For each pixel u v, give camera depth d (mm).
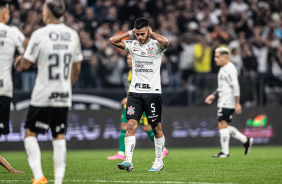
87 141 47938
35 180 18703
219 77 37688
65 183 21109
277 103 52625
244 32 65188
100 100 49469
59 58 18172
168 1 63188
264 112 51625
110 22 57844
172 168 27812
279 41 67750
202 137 50500
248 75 53562
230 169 27156
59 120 18438
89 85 52344
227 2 68250
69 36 18516
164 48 24719
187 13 62906
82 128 47906
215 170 26578
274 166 28906
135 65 25078
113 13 60250
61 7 18500
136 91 24969
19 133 46562
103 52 53844
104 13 60719
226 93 37219
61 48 18234
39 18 54375
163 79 55188
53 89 18125
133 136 25250
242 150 45688
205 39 59250
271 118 51812
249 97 51781
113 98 49844
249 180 22234
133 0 61500
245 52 59531
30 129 18641
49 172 26078
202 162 32000
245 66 58875
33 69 49500
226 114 37250
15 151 46188
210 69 57469
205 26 62969
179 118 50000
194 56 57188
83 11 59094
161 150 26234
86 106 49062
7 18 21484
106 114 48531
